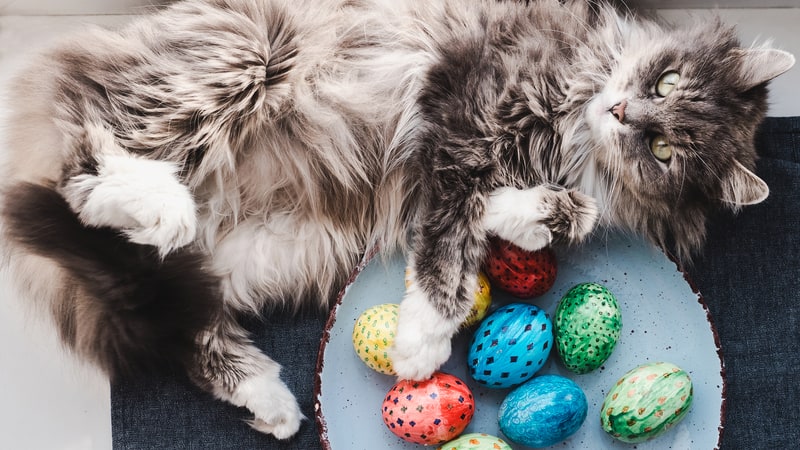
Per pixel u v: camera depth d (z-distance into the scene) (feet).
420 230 2.74
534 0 2.84
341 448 2.78
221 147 2.72
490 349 2.64
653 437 2.69
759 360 2.90
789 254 2.91
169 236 2.65
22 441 3.00
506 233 2.68
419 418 2.61
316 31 2.76
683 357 2.77
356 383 2.79
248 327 2.94
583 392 2.70
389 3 2.82
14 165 2.75
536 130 2.78
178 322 2.76
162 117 2.69
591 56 2.78
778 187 2.91
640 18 2.92
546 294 2.79
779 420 2.89
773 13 3.06
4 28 3.06
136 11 3.06
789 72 3.05
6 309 3.00
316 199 2.88
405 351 2.64
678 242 2.88
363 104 2.79
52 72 2.73
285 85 2.73
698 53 2.69
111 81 2.69
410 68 2.80
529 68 2.74
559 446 2.76
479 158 2.72
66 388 3.01
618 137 2.68
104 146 2.65
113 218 2.64
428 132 2.74
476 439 2.64
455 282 2.68
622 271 2.82
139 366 2.83
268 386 2.85
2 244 2.78
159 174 2.65
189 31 2.72
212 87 2.69
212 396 2.90
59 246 2.67
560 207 2.66
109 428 3.01
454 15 2.81
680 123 2.64
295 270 2.95
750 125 2.73
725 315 2.91
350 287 2.79
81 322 2.81
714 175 2.70
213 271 2.85
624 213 2.83
